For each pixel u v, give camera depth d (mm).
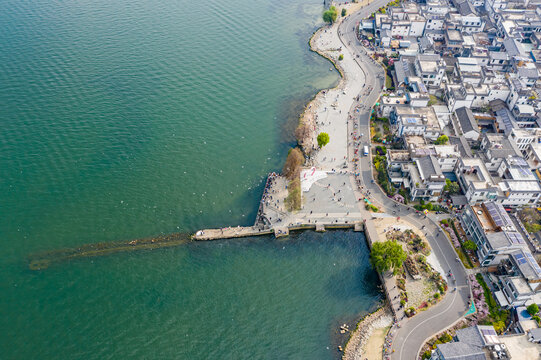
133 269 169875
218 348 145625
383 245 163250
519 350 130375
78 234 183000
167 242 181250
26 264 170375
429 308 153500
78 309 155625
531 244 168250
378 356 141500
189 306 157750
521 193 179500
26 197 196750
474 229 170625
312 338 149000
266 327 152000
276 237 183500
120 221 189250
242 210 196250
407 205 191625
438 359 130000
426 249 172250
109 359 141750
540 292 148875
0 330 148500
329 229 187000
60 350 143875
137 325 151250
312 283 167125
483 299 153750
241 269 171625
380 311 156500
